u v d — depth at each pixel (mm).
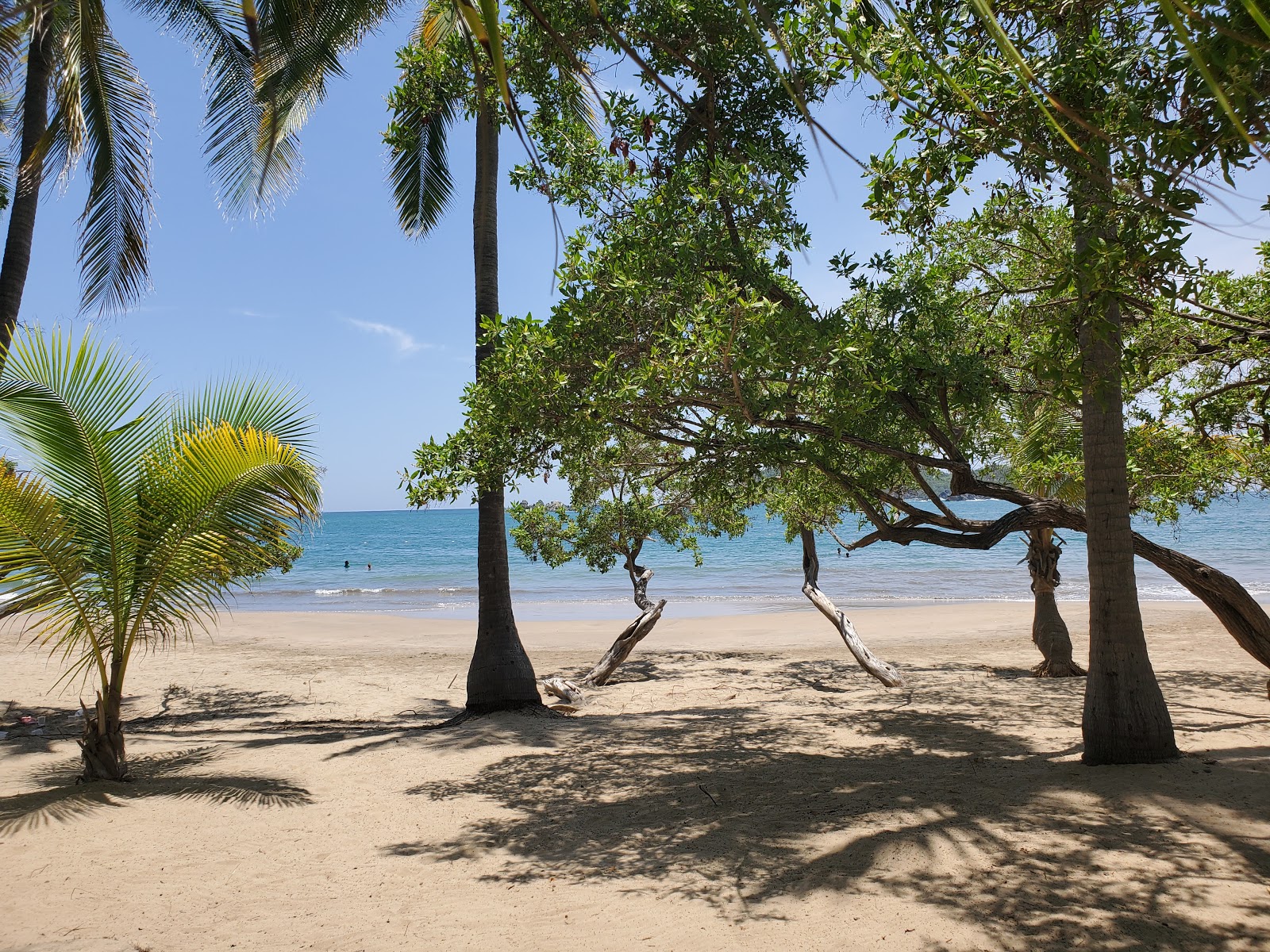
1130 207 3717
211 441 7117
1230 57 2359
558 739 9523
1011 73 4051
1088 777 6254
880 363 7320
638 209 7488
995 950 3900
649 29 7324
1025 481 11641
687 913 4578
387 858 5734
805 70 6348
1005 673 13984
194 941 4453
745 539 71062
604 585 39188
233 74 9211
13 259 10367
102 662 7492
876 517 7992
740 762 8109
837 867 5031
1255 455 8602
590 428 7387
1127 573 6645
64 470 6922
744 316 6254
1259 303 7238
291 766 8391
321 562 59438
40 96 10719
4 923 4633
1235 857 4695
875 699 11953
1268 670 12703
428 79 10883
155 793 7203
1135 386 7199
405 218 13484
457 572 49719
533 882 5207
